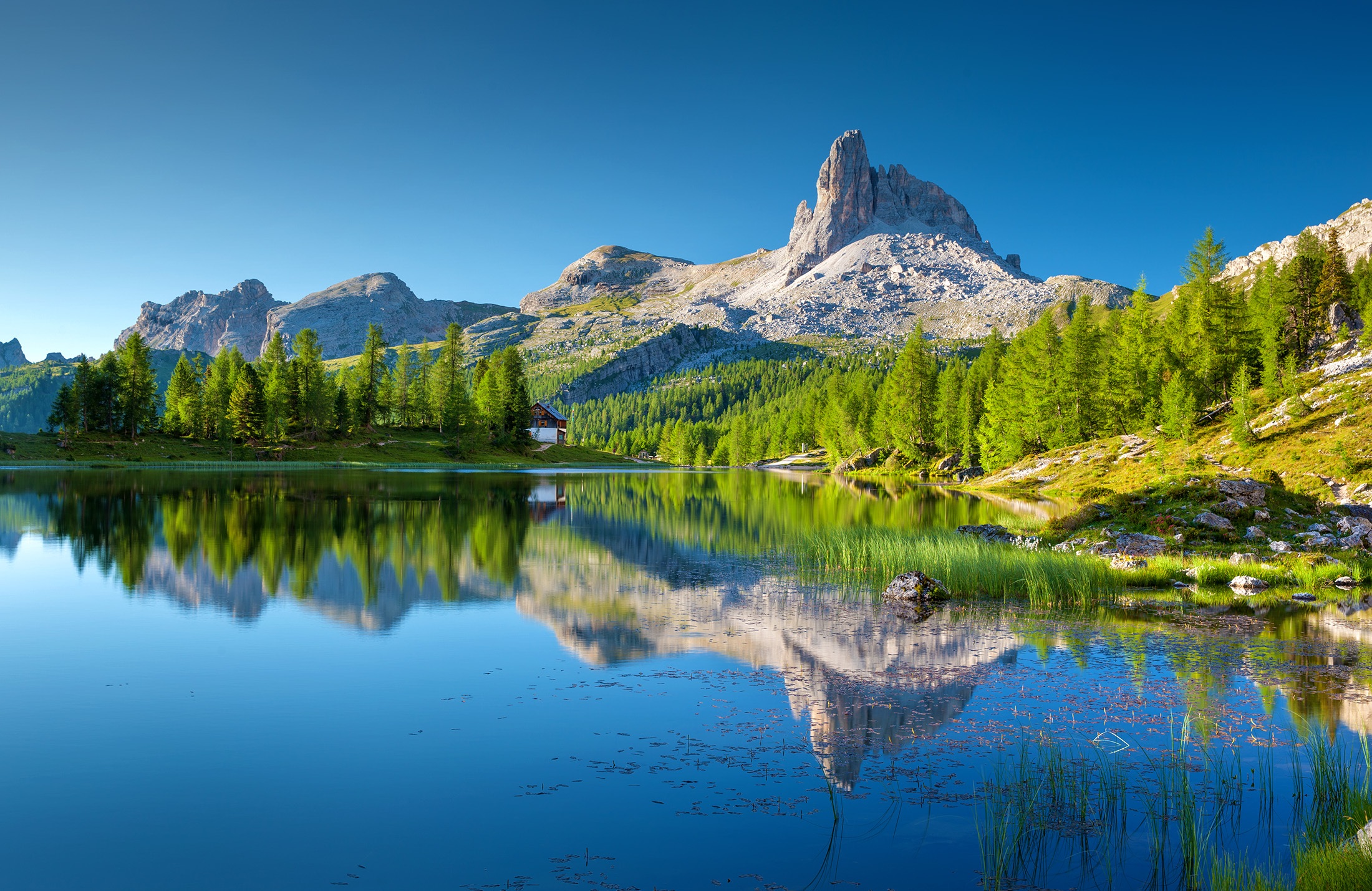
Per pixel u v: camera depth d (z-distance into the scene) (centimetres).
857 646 1644
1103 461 6900
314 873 748
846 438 12594
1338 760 983
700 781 953
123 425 10000
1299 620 1919
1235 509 3136
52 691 1277
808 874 743
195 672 1394
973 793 927
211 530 3275
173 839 812
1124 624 1873
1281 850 790
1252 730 1148
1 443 8656
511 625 1789
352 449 10475
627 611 1973
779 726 1150
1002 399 8975
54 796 904
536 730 1123
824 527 4022
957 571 2367
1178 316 8319
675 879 734
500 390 12500
